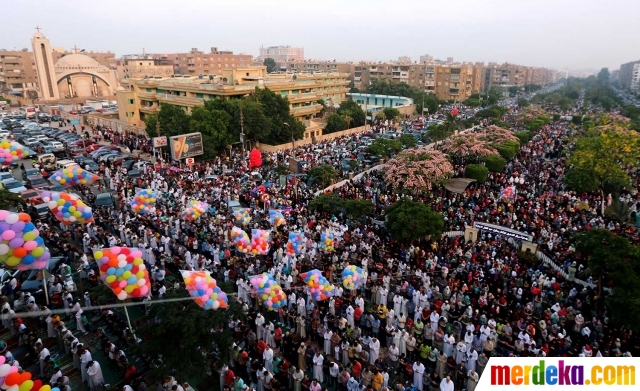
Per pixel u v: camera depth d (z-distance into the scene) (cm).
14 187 3275
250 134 5247
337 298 1930
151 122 5150
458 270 2231
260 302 1925
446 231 2716
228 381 1451
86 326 1786
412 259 2391
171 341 1370
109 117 7456
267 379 1460
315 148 5303
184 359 1359
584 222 2791
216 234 2547
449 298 1986
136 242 2358
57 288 1905
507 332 1738
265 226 2698
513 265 2264
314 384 1407
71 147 4991
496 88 16838
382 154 4634
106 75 11519
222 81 6762
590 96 14088
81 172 2669
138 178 3775
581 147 3544
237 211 2653
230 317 1577
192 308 1418
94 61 11456
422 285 2059
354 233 2612
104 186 3700
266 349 1571
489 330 1669
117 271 1428
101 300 1723
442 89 13712
